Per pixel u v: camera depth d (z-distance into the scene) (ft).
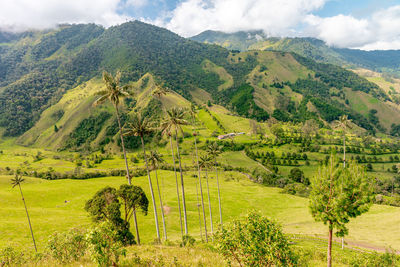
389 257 92.58
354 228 232.53
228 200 376.27
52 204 350.23
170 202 359.46
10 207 317.83
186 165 564.30
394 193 447.83
